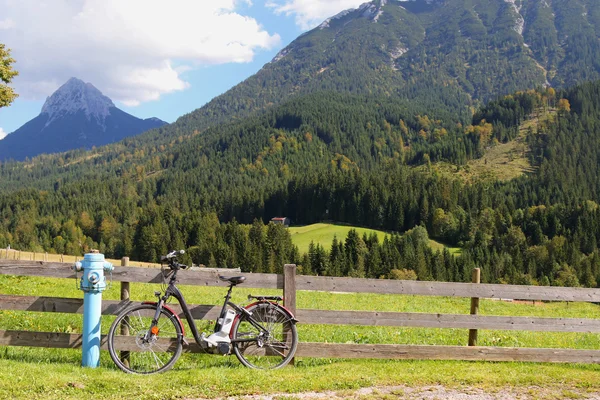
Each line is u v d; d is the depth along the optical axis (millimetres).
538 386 7844
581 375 8508
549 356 9469
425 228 167000
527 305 29922
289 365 8570
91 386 6887
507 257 140500
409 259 127438
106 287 8148
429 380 7836
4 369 7246
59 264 8203
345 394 7117
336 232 178250
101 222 197375
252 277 8742
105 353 8625
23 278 20938
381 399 6980
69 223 191250
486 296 9570
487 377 8055
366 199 191125
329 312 8875
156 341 8148
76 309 8336
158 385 7062
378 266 127938
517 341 12852
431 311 21859
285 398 6844
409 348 9070
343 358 9219
